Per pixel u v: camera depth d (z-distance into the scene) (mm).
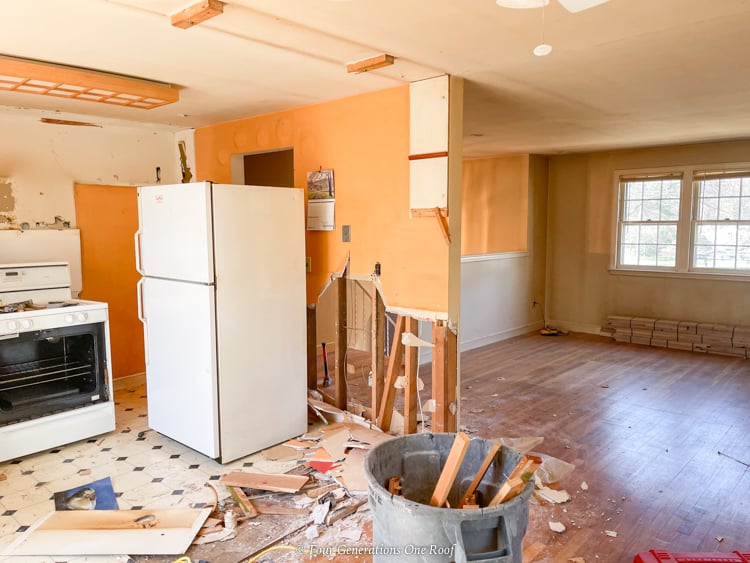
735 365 5457
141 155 4625
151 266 3338
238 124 4281
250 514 2553
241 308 3092
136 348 4680
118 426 3721
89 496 2729
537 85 3223
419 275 3156
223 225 2979
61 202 4152
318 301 3838
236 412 3111
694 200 6145
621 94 3484
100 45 2449
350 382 4441
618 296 6844
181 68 2822
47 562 2189
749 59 2713
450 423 3133
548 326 7523
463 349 6086
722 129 4906
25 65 2621
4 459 3025
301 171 3842
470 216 7598
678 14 2074
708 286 6129
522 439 3535
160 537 2354
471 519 1458
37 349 3389
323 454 3131
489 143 5820
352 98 3436
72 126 4180
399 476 1914
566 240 7258
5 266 3531
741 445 3480
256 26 2203
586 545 2379
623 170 6633
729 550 2350
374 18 2105
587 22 2160
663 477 3033
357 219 3480
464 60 2688
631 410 4133
